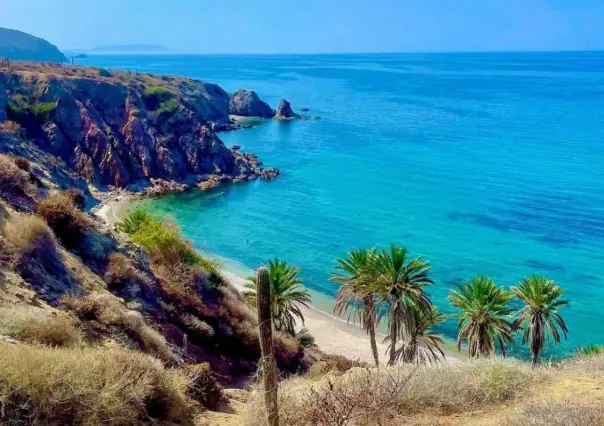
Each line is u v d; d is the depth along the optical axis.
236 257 76.38
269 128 181.38
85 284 23.09
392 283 39.03
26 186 28.50
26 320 15.52
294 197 105.50
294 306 48.69
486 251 77.38
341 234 85.31
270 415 11.36
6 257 20.12
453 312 60.16
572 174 117.12
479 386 15.22
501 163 128.50
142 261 30.05
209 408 16.55
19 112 110.94
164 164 115.19
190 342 27.52
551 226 86.75
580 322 58.19
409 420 13.80
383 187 111.12
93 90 121.69
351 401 13.53
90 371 12.59
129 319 20.67
